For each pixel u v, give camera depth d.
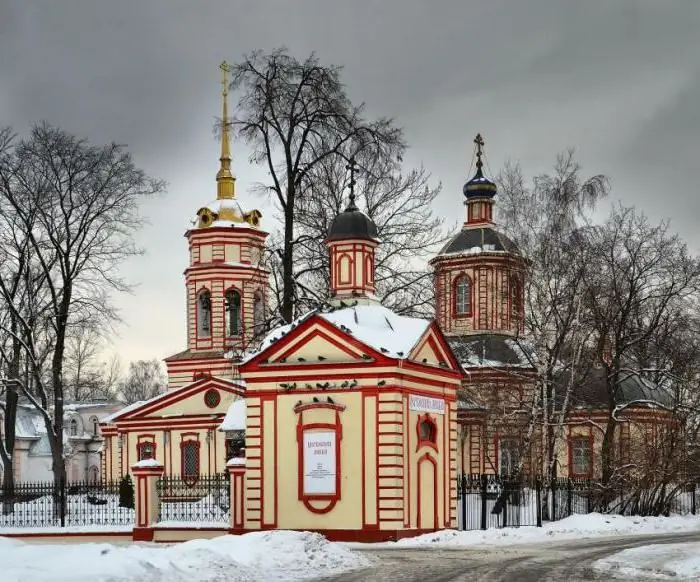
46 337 57.09
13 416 57.72
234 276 65.00
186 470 64.56
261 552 28.00
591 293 52.38
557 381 55.53
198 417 64.44
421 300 51.75
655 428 53.03
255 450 37.78
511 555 30.92
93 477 93.12
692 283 55.59
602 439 59.91
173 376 66.06
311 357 37.41
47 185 51.81
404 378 36.78
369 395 36.50
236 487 37.94
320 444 36.94
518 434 53.50
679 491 55.50
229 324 65.62
